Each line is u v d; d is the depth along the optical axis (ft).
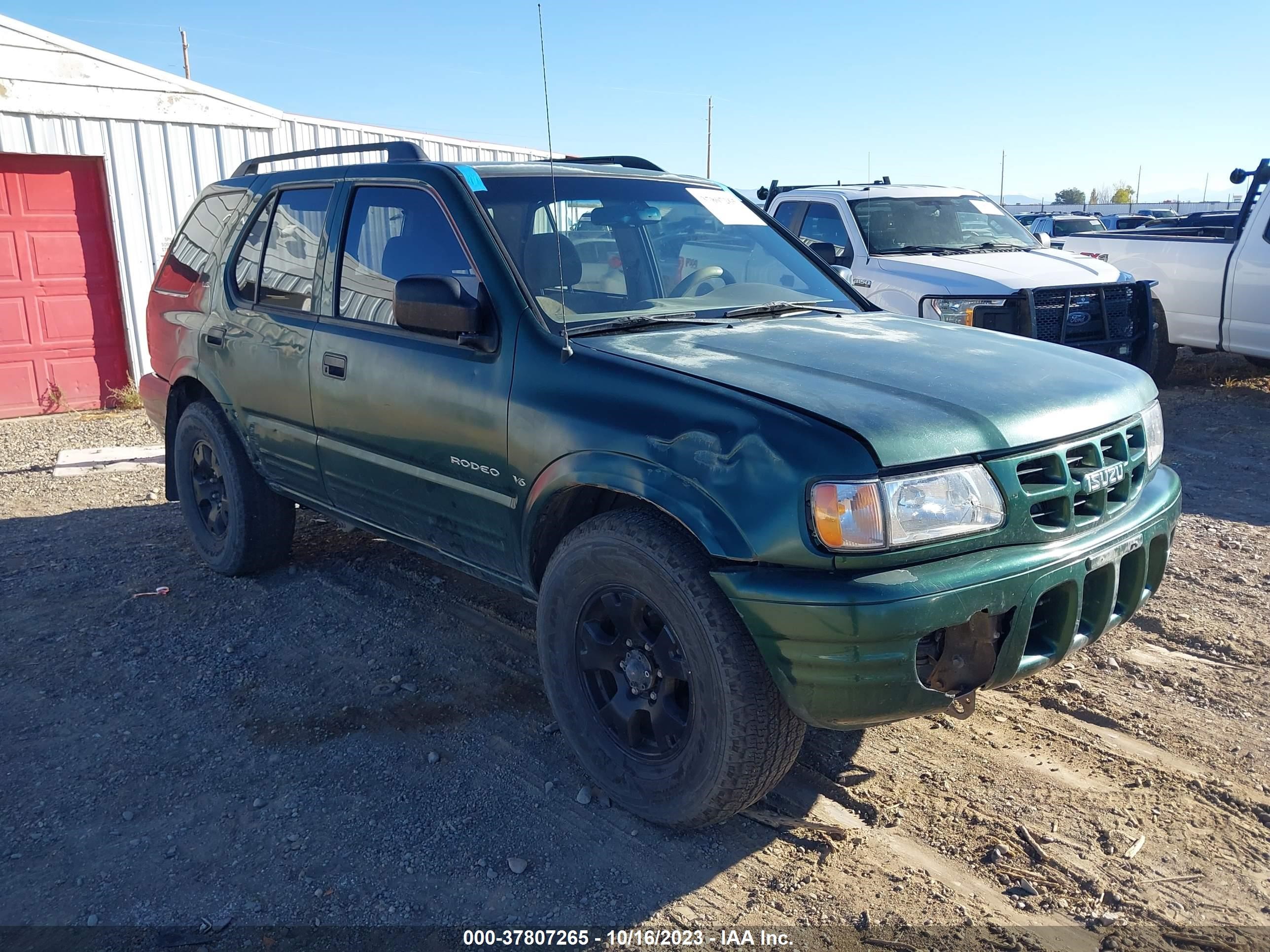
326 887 8.98
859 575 8.02
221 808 10.19
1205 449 24.71
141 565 17.43
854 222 28.50
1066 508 9.00
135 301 33.45
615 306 11.58
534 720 11.93
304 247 14.14
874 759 10.96
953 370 9.91
